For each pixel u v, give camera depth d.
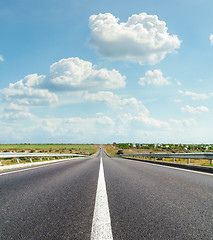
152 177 6.74
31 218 2.49
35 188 4.55
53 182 5.49
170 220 2.47
